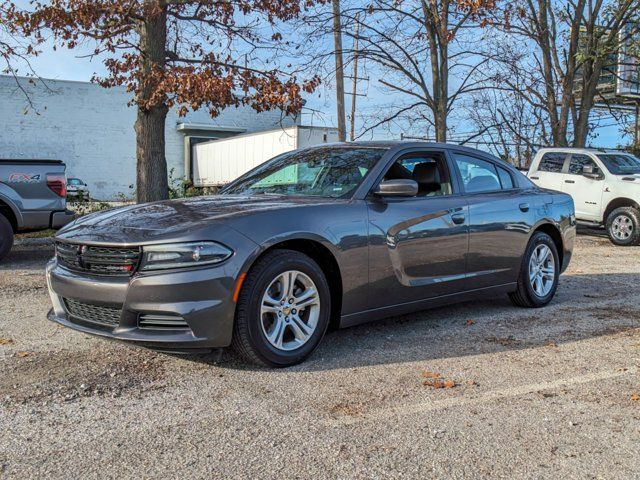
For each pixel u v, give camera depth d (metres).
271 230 3.87
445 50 13.72
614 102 21.88
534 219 5.91
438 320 5.49
